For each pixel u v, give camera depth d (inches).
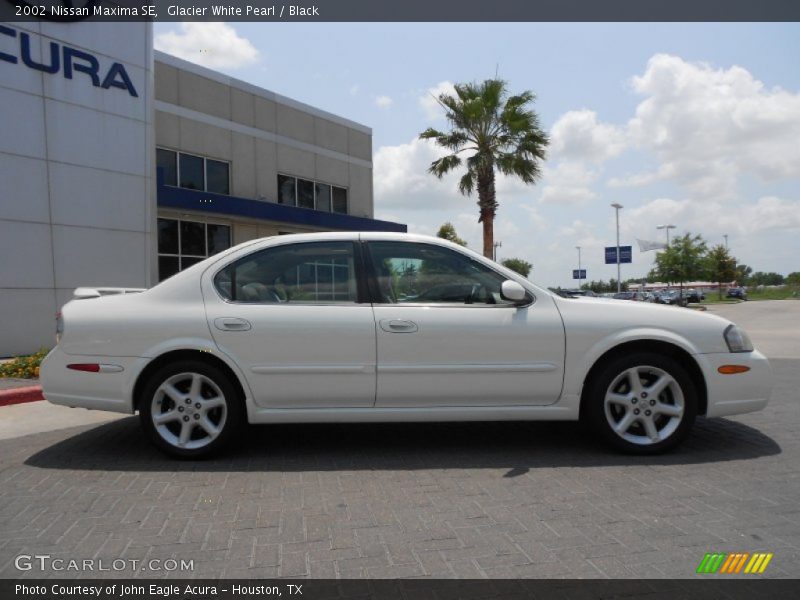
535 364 175.0
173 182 703.7
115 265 458.0
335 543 120.0
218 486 153.9
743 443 189.5
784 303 1887.3
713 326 178.4
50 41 416.8
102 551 117.0
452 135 795.4
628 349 179.5
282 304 176.9
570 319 176.7
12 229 399.9
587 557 113.0
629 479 156.7
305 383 173.8
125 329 173.3
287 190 858.8
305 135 880.3
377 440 197.9
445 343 174.2
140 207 474.3
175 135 701.3
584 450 184.1
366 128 1000.2
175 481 158.1
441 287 181.3
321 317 174.4
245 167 786.8
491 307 178.1
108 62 450.9
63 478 160.9
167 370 172.6
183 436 174.6
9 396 260.8
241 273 180.4
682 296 1818.4
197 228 707.4
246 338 172.4
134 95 467.8
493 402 177.3
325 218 832.3
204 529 127.0
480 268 183.5
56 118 420.8
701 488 149.3
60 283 425.1
